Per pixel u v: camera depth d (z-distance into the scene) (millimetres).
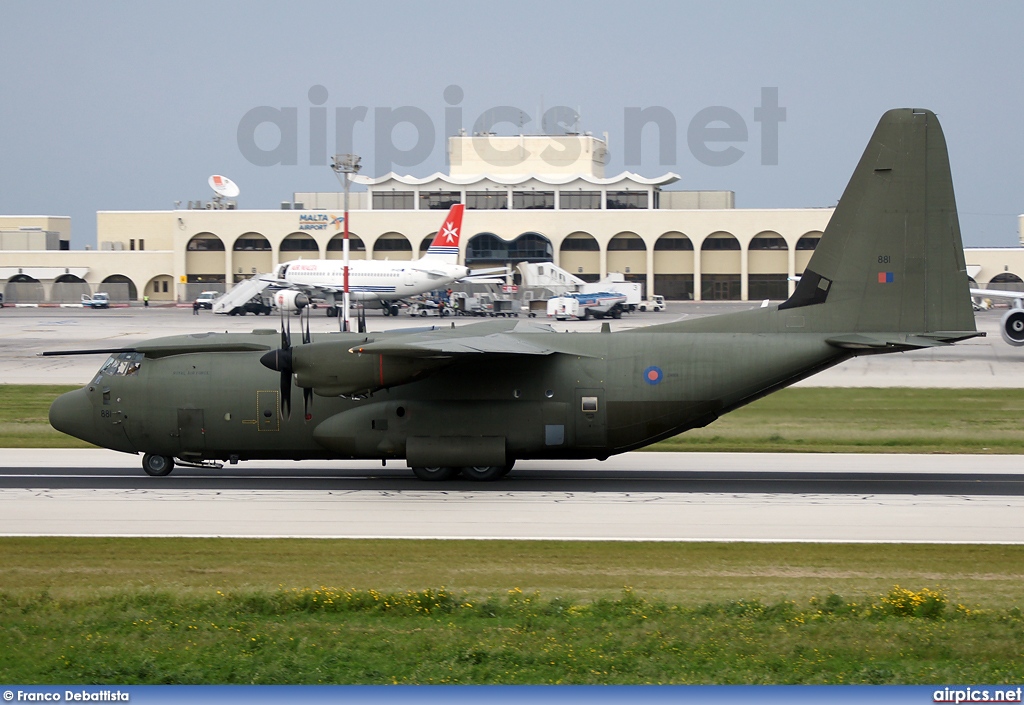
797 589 69000
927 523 88812
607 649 56562
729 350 104062
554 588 69688
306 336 103438
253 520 90000
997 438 138625
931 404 173625
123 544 81625
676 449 130750
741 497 100062
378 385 97375
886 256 102688
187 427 108312
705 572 73688
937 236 101875
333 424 105125
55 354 111812
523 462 121062
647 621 60969
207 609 63625
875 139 102188
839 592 68125
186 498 99812
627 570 74250
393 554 78688
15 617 62344
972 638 57969
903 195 101875
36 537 83812
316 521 89562
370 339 100250
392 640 58031
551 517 91125
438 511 93688
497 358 103938
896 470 115688
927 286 102250
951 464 119688
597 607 63781
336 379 97125
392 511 93688
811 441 136875
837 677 53094
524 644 57281
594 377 104500
